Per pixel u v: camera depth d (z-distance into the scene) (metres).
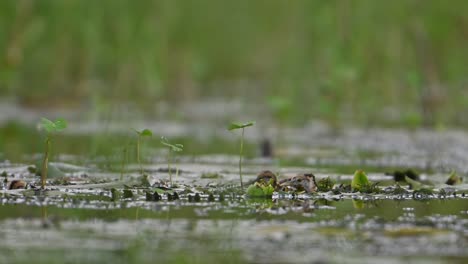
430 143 13.41
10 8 20.14
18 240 4.75
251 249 4.56
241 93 27.00
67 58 21.19
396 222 5.45
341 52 17.53
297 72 19.91
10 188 7.06
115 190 6.78
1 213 5.68
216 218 5.59
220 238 4.87
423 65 18.16
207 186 7.41
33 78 21.14
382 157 11.23
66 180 7.68
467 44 18.56
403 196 6.89
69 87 21.28
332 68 17.42
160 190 6.92
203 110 21.80
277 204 6.32
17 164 9.52
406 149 12.55
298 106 19.31
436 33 18.25
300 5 21.05
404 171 8.20
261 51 27.36
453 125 16.64
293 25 21.73
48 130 6.90
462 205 6.36
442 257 4.37
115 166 9.34
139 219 5.50
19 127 16.20
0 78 20.14
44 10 20.50
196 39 24.52
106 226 5.23
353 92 17.98
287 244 4.71
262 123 18.38
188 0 23.59
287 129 16.95
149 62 20.66
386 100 18.73
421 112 17.45
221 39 27.19
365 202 6.51
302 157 11.23
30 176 8.05
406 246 4.66
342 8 18.08
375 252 4.50
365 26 17.95
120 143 12.28
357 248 4.59
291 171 9.11
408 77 16.17
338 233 5.02
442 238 4.88
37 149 11.65
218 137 14.99
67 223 5.31
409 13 18.25
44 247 4.57
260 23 27.06
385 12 18.28
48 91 21.12
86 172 8.62
